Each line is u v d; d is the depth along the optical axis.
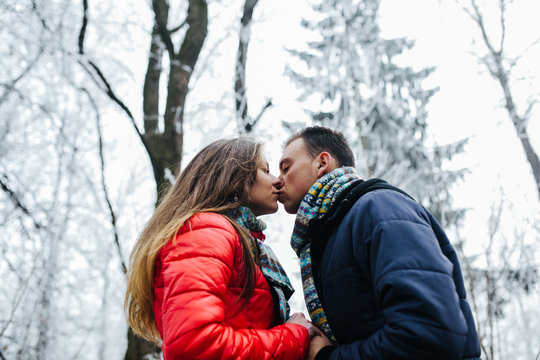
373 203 1.16
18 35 4.37
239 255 1.23
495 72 5.26
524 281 3.27
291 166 1.58
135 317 1.42
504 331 3.36
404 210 1.13
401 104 5.53
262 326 1.24
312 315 1.32
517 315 4.59
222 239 1.17
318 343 1.19
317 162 1.55
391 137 5.90
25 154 5.07
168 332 1.03
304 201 1.43
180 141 3.99
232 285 1.20
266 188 1.49
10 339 4.06
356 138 4.88
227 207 1.34
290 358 1.12
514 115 5.02
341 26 5.42
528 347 4.38
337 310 1.19
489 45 5.38
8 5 4.22
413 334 0.93
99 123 4.45
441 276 1.01
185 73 4.17
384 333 1.00
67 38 4.48
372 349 1.02
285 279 1.38
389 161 5.60
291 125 5.59
